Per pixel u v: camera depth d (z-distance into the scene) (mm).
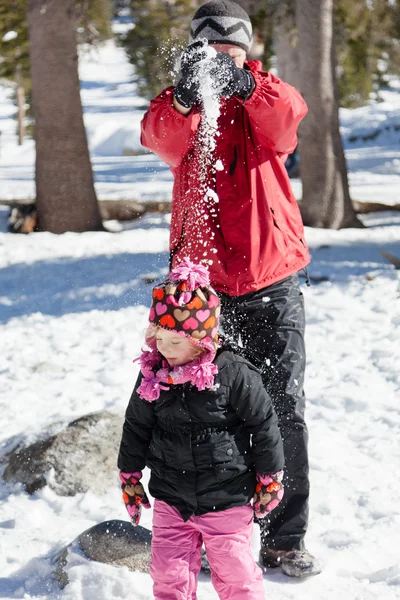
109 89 73375
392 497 4906
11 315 10422
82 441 5363
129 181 26641
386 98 52031
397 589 3873
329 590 3871
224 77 3637
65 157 17203
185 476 3330
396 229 17188
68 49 16969
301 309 4047
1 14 22031
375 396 6809
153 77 27859
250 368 3354
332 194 17656
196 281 3293
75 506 4984
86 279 12219
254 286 3896
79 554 4059
